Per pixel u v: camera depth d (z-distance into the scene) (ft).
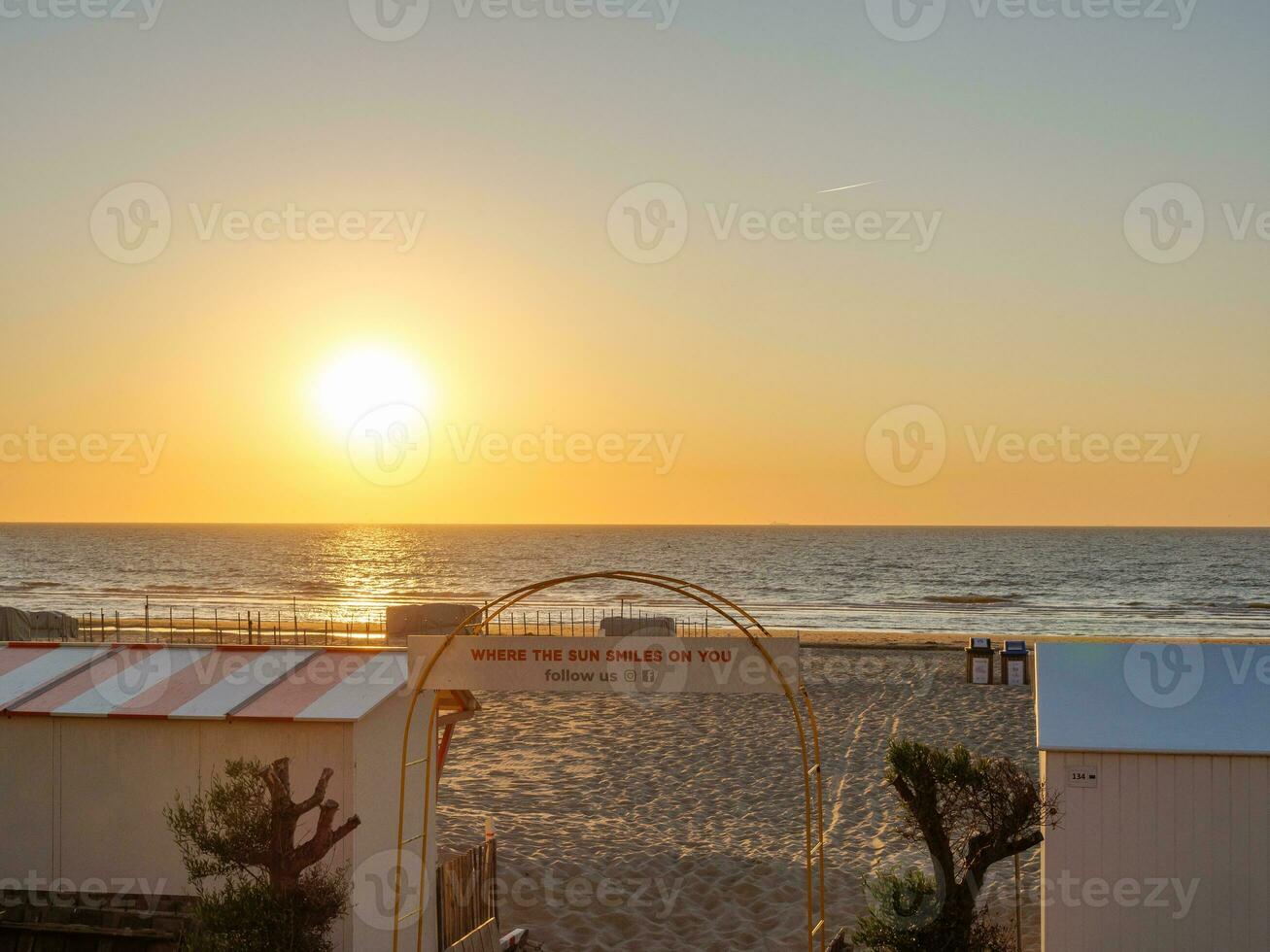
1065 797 29.94
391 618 119.24
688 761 57.88
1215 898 29.12
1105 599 222.07
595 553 449.89
